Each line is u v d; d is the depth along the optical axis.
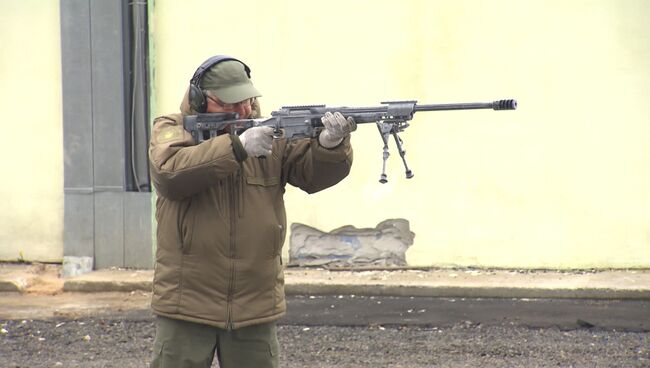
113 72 39.00
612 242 35.78
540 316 30.50
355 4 37.16
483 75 36.31
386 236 37.72
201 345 16.22
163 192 15.59
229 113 16.23
